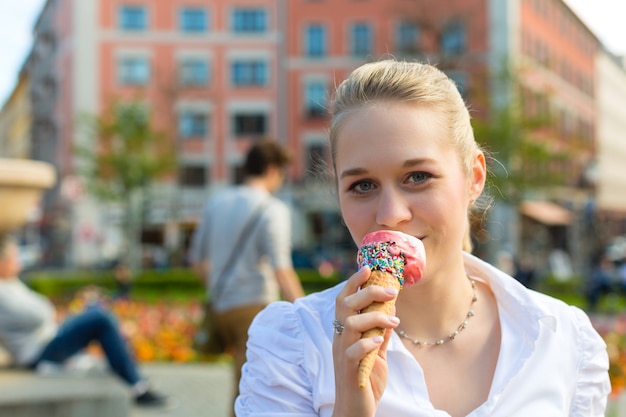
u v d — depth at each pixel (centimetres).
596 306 2002
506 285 180
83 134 4053
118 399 450
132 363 591
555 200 4547
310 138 4422
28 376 488
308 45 4441
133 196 4191
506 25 4000
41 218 5081
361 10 4369
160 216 4428
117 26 4494
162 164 3806
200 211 4481
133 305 1510
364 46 4378
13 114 8162
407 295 179
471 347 178
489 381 174
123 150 3756
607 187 6153
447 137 166
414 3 3341
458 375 175
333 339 166
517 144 2948
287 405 174
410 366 168
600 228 5266
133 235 3812
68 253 4553
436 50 3334
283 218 445
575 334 181
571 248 4494
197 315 1374
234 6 4478
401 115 162
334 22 4400
